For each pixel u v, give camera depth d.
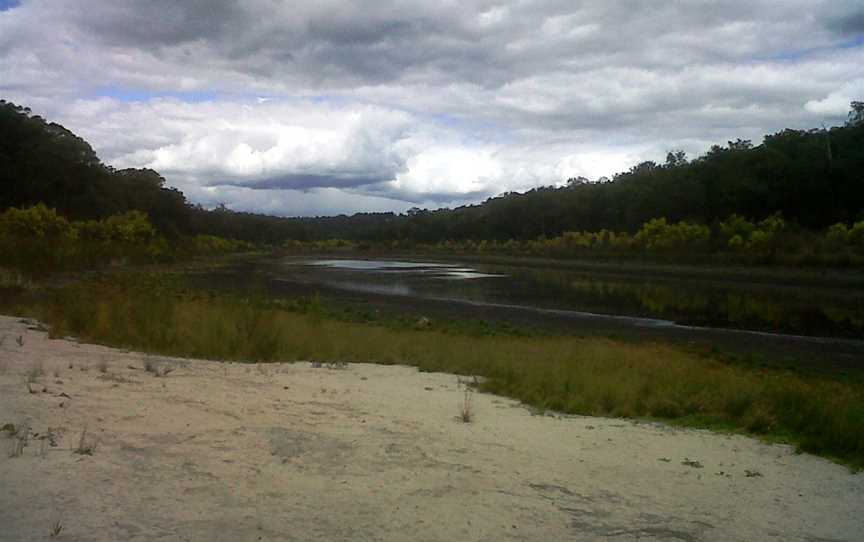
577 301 34.78
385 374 10.88
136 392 7.38
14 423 5.62
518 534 4.27
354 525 4.21
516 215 115.81
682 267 56.06
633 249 68.81
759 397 9.50
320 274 57.25
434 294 38.34
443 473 5.40
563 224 103.69
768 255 52.69
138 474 4.79
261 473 5.05
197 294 29.34
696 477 5.89
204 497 4.47
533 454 6.23
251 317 14.08
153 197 103.25
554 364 12.07
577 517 4.64
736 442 7.46
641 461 6.31
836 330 24.88
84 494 4.32
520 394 9.52
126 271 46.84
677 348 18.00
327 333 15.38
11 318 13.64
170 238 95.88
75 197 80.88
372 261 88.38
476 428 7.15
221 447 5.59
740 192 67.12
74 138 88.69
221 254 101.75
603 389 9.69
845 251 49.44
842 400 9.99
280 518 4.23
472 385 10.24
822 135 67.19
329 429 6.48
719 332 24.02
